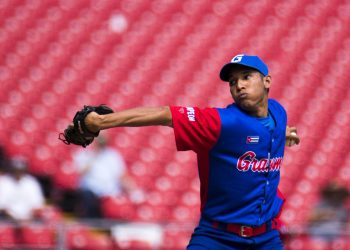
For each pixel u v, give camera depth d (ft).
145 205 127.13
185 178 139.85
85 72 160.97
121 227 95.86
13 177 107.04
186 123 46.57
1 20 168.66
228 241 49.62
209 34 180.86
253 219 49.52
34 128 141.69
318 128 166.40
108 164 115.55
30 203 106.83
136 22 178.40
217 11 187.32
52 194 124.88
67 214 118.11
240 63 48.34
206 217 50.34
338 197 122.31
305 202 143.95
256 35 185.16
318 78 179.52
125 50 169.99
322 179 153.48
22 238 91.61
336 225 111.34
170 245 98.53
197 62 172.04
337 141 164.45
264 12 191.01
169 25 180.14
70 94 154.51
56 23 171.53
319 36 190.60
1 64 157.48
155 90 162.30
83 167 114.42
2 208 104.47
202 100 163.63
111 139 141.28
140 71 165.27
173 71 167.53
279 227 52.70
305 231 102.37
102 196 114.42
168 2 185.06
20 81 154.20
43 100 150.41
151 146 143.13
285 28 189.57
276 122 50.67
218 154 48.42
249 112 49.47
